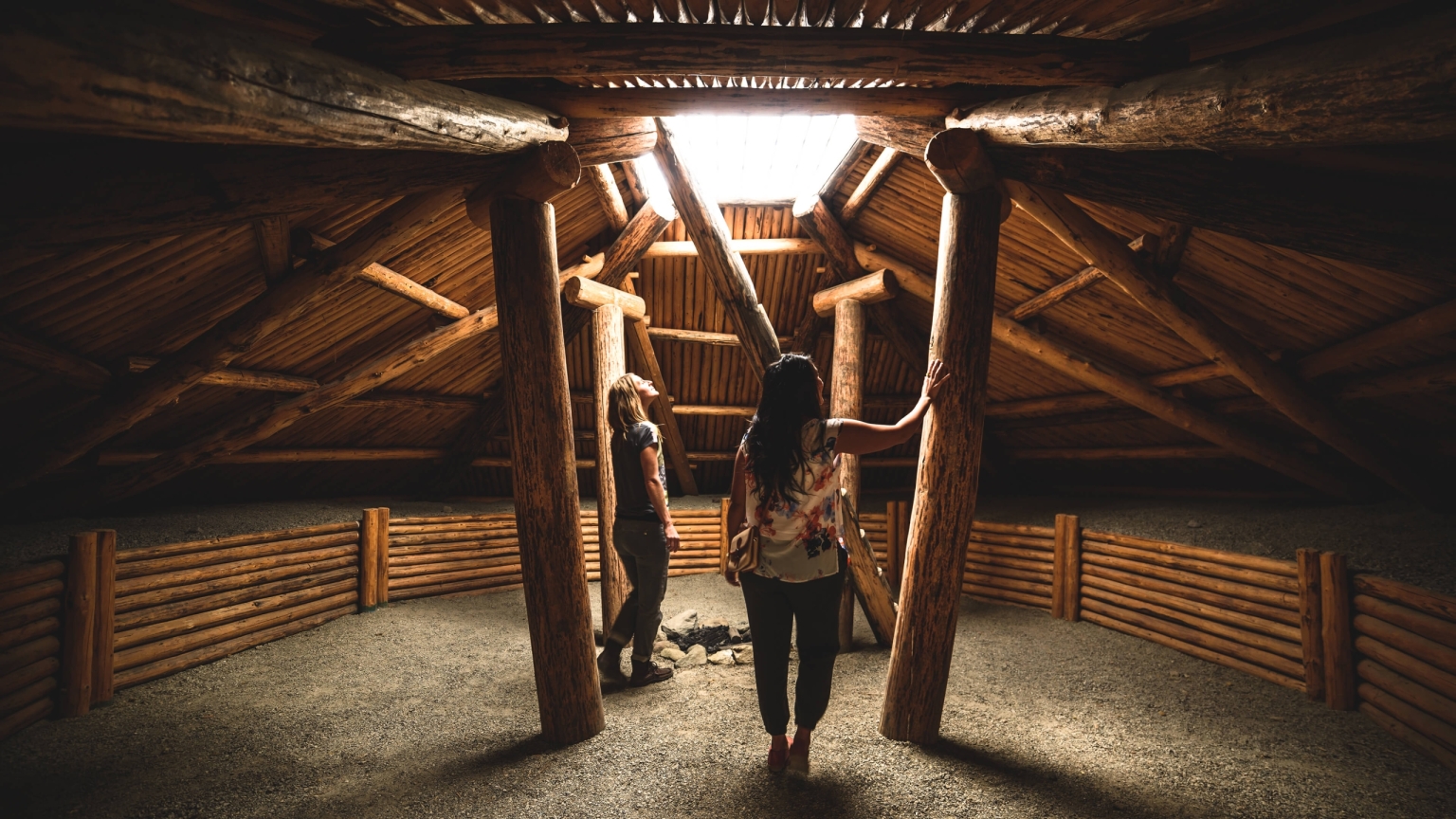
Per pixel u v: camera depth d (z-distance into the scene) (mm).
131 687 3814
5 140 1869
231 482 5977
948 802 2605
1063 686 3932
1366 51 1586
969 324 3131
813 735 3256
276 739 3215
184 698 3721
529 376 3203
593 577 7242
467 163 3100
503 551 6629
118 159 2021
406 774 2855
